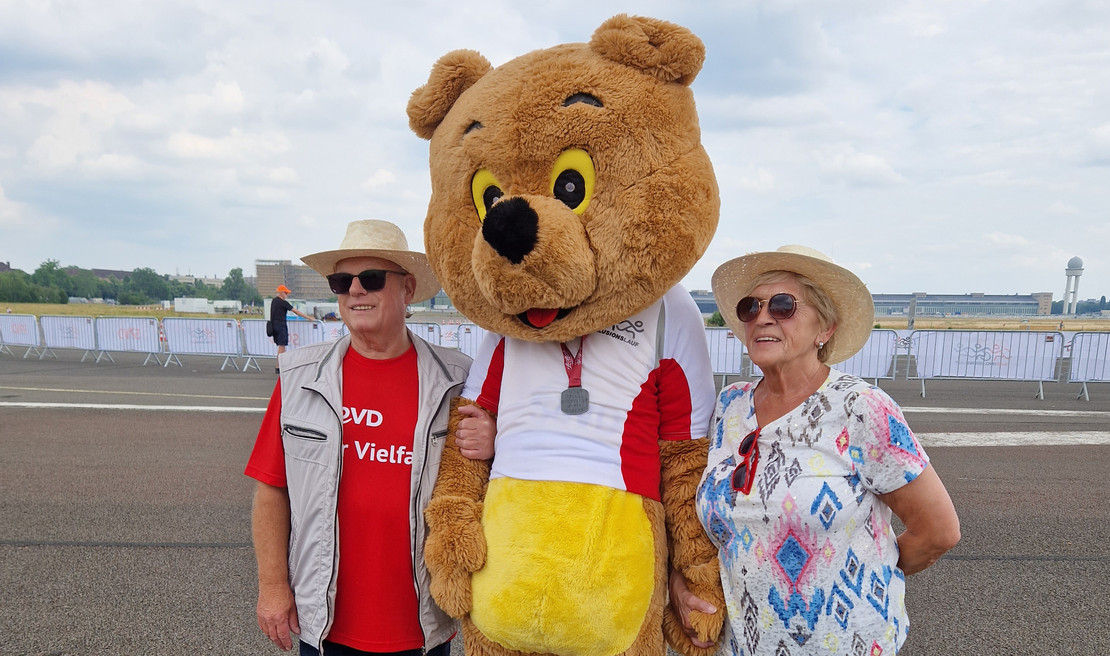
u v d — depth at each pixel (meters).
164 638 2.89
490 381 1.94
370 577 1.86
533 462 1.68
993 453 5.97
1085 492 4.89
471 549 1.67
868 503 1.58
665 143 1.63
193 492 4.77
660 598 1.70
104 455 5.74
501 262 1.51
